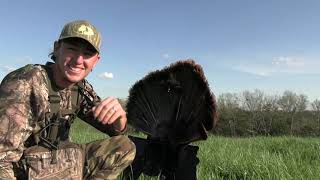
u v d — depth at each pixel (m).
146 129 1.58
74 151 1.34
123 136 1.50
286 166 2.29
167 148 1.55
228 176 2.41
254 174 2.30
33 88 1.26
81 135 3.96
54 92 1.32
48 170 1.29
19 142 1.22
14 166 1.27
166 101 1.55
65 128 1.35
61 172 1.30
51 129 1.31
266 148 3.85
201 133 1.50
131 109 1.59
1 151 1.20
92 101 1.45
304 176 2.17
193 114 1.51
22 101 1.23
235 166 2.50
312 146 3.56
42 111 1.28
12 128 1.21
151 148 1.57
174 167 1.55
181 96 1.53
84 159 1.45
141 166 1.59
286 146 3.89
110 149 1.47
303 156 3.13
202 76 1.50
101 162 1.45
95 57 1.35
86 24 1.33
